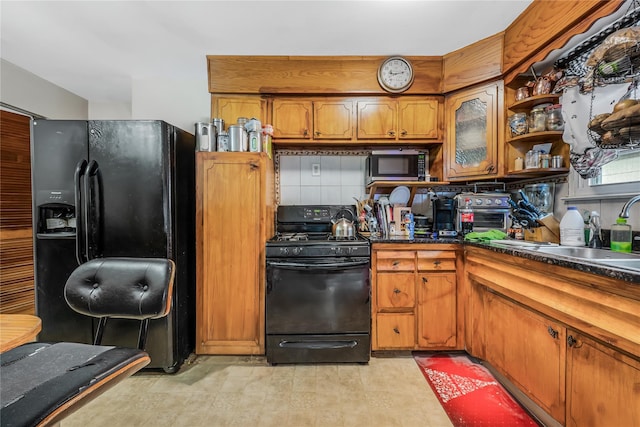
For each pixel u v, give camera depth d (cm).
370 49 213
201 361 198
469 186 256
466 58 212
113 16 172
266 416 144
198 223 200
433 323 200
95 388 77
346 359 192
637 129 113
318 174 267
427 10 169
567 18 145
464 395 160
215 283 201
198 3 162
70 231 187
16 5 162
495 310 169
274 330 192
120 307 109
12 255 243
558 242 181
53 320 180
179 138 194
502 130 203
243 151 204
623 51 113
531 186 208
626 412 93
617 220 145
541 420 138
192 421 141
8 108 230
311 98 231
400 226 235
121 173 178
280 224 249
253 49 211
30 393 70
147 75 246
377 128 230
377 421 141
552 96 179
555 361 124
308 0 159
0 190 235
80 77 250
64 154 177
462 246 200
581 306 108
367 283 193
